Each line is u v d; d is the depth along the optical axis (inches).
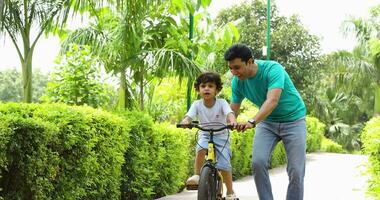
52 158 210.2
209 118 245.8
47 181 209.0
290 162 203.8
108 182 265.1
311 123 845.8
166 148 333.1
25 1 343.3
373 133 302.7
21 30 344.8
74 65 350.3
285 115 203.9
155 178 315.6
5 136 182.7
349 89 1234.0
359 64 1167.0
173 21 410.0
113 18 390.9
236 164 460.4
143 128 303.6
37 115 219.1
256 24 1145.4
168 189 341.1
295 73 1152.8
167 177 339.3
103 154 255.9
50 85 350.3
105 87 365.7
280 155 593.9
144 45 404.5
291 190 204.1
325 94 1323.8
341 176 476.1
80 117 233.0
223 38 421.1
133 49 377.4
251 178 468.1
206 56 559.5
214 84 242.2
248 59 200.4
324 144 1029.2
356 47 1186.0
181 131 353.7
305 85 1190.3
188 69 377.4
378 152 293.0
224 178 253.0
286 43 1141.1
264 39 1135.0
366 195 309.0
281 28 1147.3
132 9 344.5
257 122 192.1
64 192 226.1
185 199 319.6
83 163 235.3
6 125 182.9
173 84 592.4
